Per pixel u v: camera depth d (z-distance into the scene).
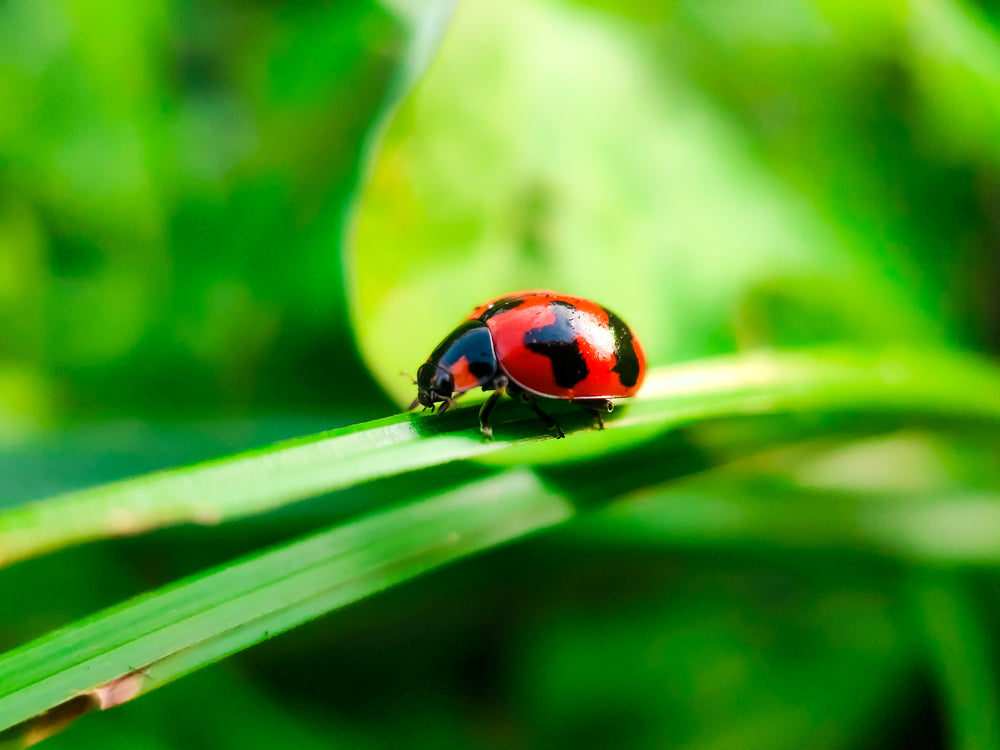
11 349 0.09
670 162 0.09
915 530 0.09
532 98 0.09
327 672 0.09
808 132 0.09
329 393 0.09
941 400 0.08
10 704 0.07
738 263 0.09
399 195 0.09
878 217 0.09
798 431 0.08
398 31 0.09
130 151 0.09
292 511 0.09
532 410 0.08
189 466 0.07
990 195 0.09
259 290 0.09
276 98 0.09
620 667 0.09
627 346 0.08
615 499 0.08
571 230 0.09
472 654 0.09
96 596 0.09
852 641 0.09
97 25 0.09
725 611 0.09
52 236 0.09
